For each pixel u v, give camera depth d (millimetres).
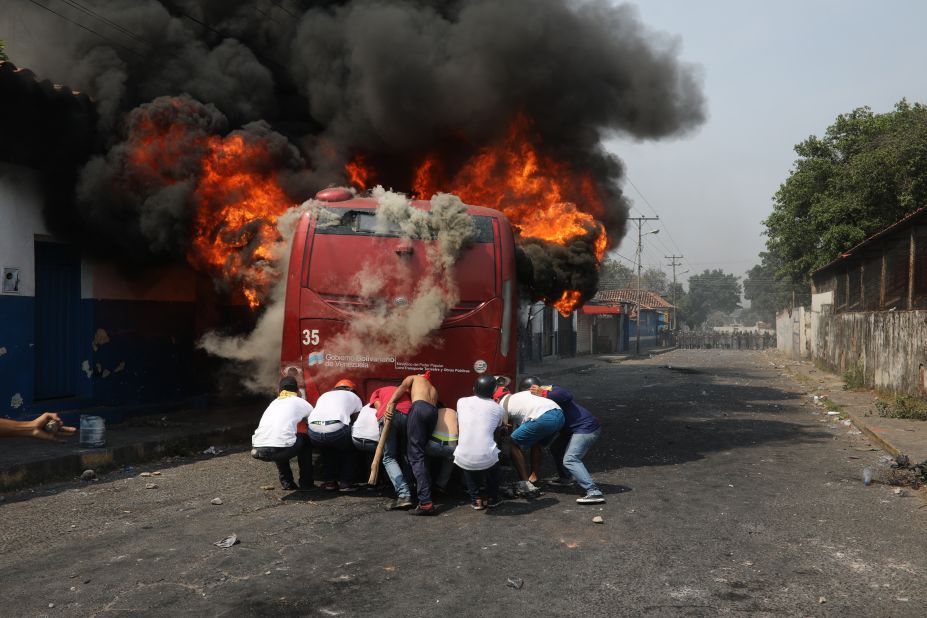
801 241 33125
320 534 5559
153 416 11172
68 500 6723
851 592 4336
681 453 9484
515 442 6922
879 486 7441
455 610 4020
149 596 4207
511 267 7465
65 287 10258
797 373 26016
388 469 6465
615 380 23328
